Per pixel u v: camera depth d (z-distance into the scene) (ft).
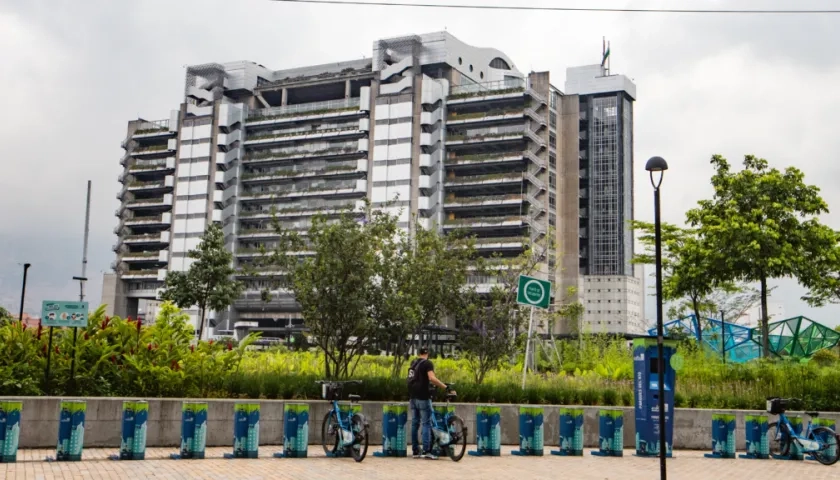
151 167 416.05
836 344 149.89
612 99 413.80
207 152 400.67
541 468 50.57
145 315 416.05
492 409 57.16
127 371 60.80
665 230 145.18
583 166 412.57
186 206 402.11
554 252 342.03
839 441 60.34
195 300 199.11
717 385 85.92
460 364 107.55
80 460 46.98
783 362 98.78
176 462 47.85
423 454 54.03
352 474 44.96
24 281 63.05
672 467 54.80
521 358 111.34
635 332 387.14
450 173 364.17
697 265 123.44
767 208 118.42
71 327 61.41
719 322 168.76
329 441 54.19
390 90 373.40
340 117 383.45
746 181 120.57
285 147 399.24
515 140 352.69
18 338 60.03
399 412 55.01
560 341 143.43
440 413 54.80
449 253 84.02
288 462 49.70
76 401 47.14
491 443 56.80
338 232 69.41
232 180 398.42
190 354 64.44
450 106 366.84
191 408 50.19
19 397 52.42
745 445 69.67
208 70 416.05
